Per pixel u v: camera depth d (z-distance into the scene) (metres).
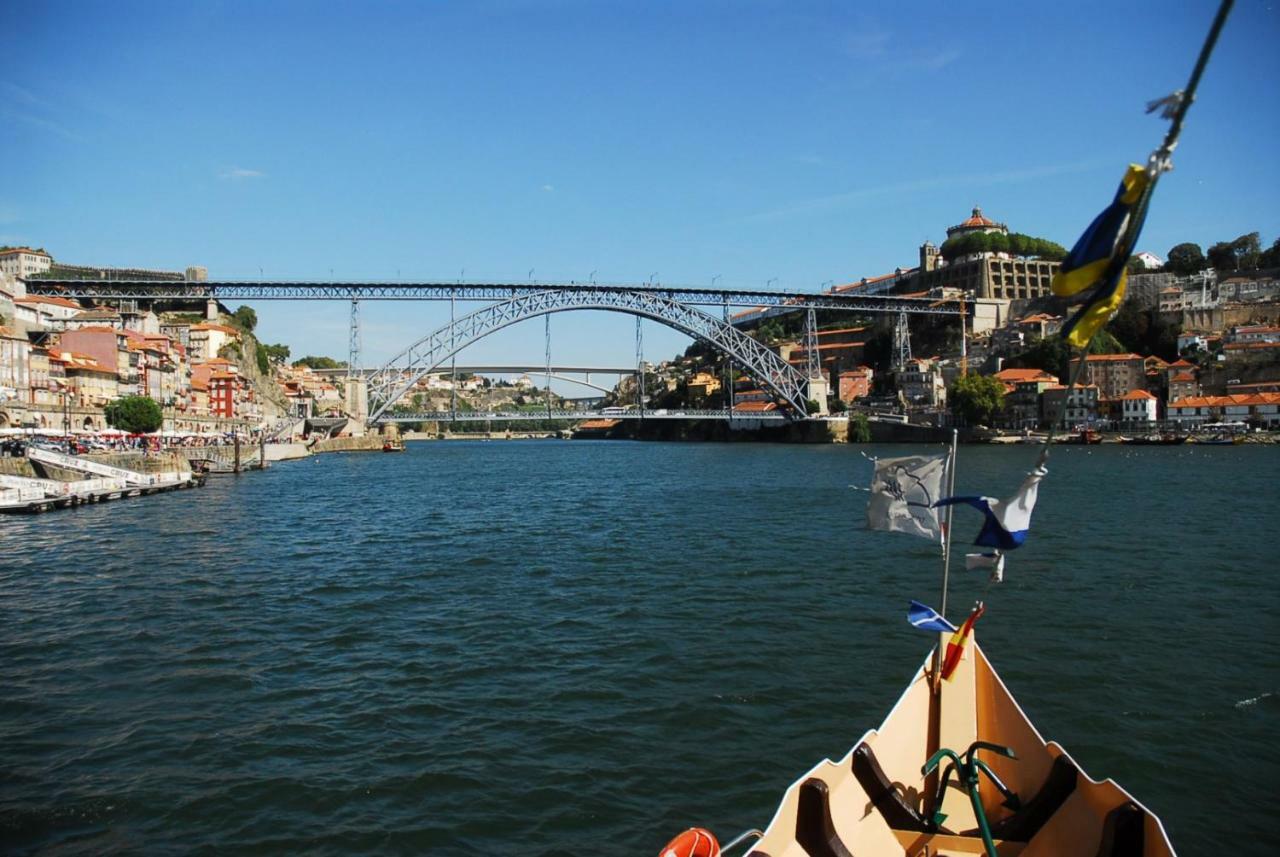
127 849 14.26
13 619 28.55
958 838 11.30
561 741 18.33
